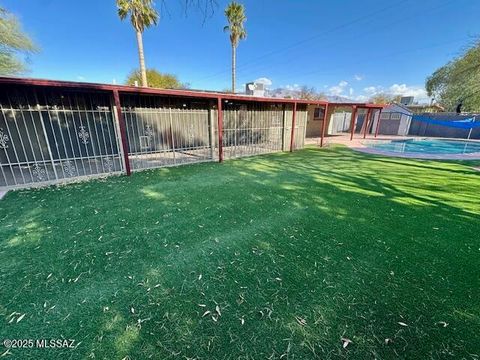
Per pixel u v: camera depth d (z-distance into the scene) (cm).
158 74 2550
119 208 391
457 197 450
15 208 388
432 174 637
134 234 307
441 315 184
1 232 309
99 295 203
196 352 155
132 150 895
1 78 421
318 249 273
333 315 184
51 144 757
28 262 247
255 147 1030
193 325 175
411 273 232
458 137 1608
